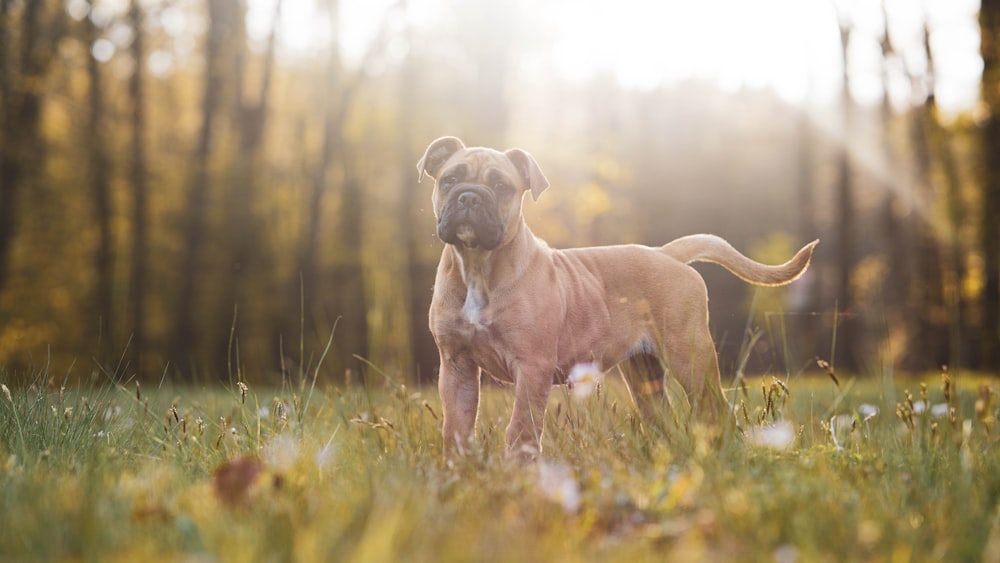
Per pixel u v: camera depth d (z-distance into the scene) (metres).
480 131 19.94
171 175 21.59
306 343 20.95
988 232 16.84
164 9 20.20
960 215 19.27
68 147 20.03
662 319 5.53
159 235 21.48
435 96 20.67
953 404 4.68
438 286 5.04
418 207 20.66
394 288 20.58
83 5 19.33
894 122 21.86
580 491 3.21
